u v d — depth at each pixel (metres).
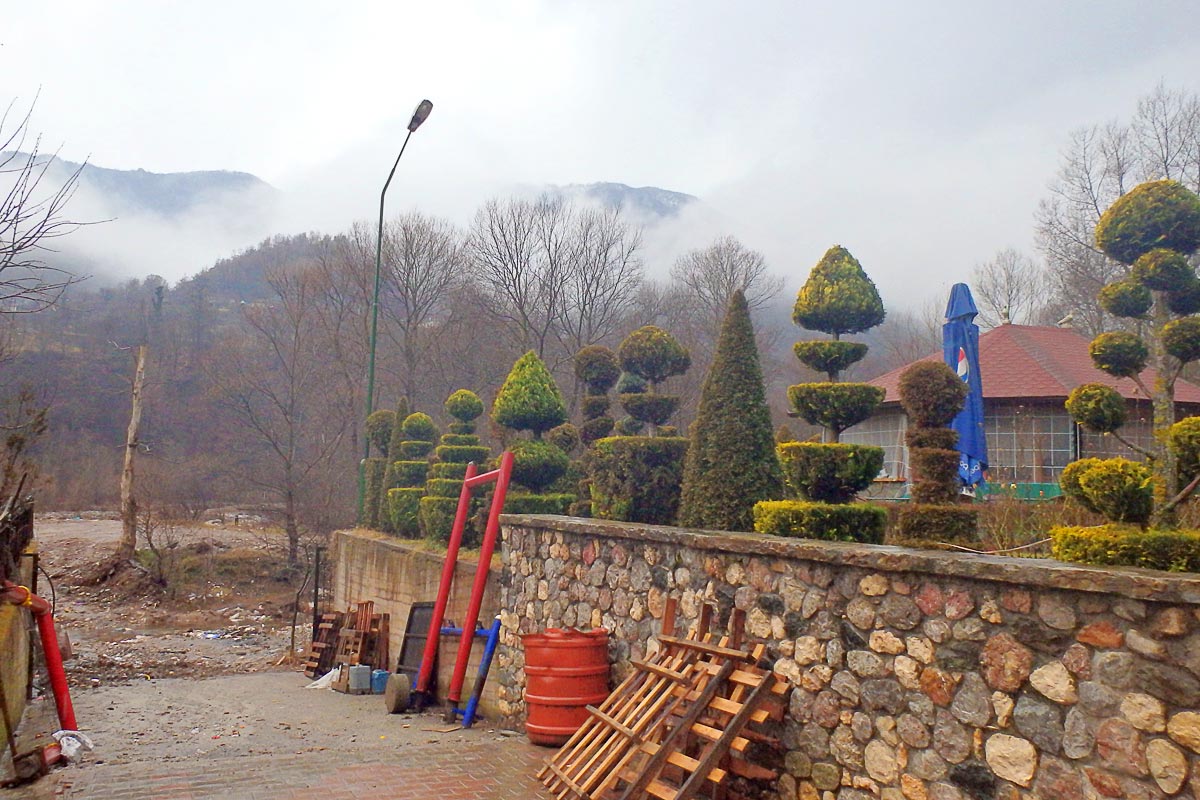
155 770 7.38
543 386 12.92
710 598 6.29
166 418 42.81
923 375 6.48
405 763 7.46
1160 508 4.69
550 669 7.71
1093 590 3.75
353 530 20.50
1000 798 4.15
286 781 6.97
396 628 14.76
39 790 6.72
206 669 17.05
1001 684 4.18
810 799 5.26
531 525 9.17
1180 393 15.28
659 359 12.28
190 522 33.47
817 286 7.44
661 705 5.96
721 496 7.49
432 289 37.91
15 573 8.87
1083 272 23.12
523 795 6.54
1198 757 3.39
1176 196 5.83
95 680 15.03
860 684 4.98
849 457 6.63
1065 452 14.90
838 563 5.11
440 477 16.09
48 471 39.12
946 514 6.07
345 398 36.19
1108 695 3.72
